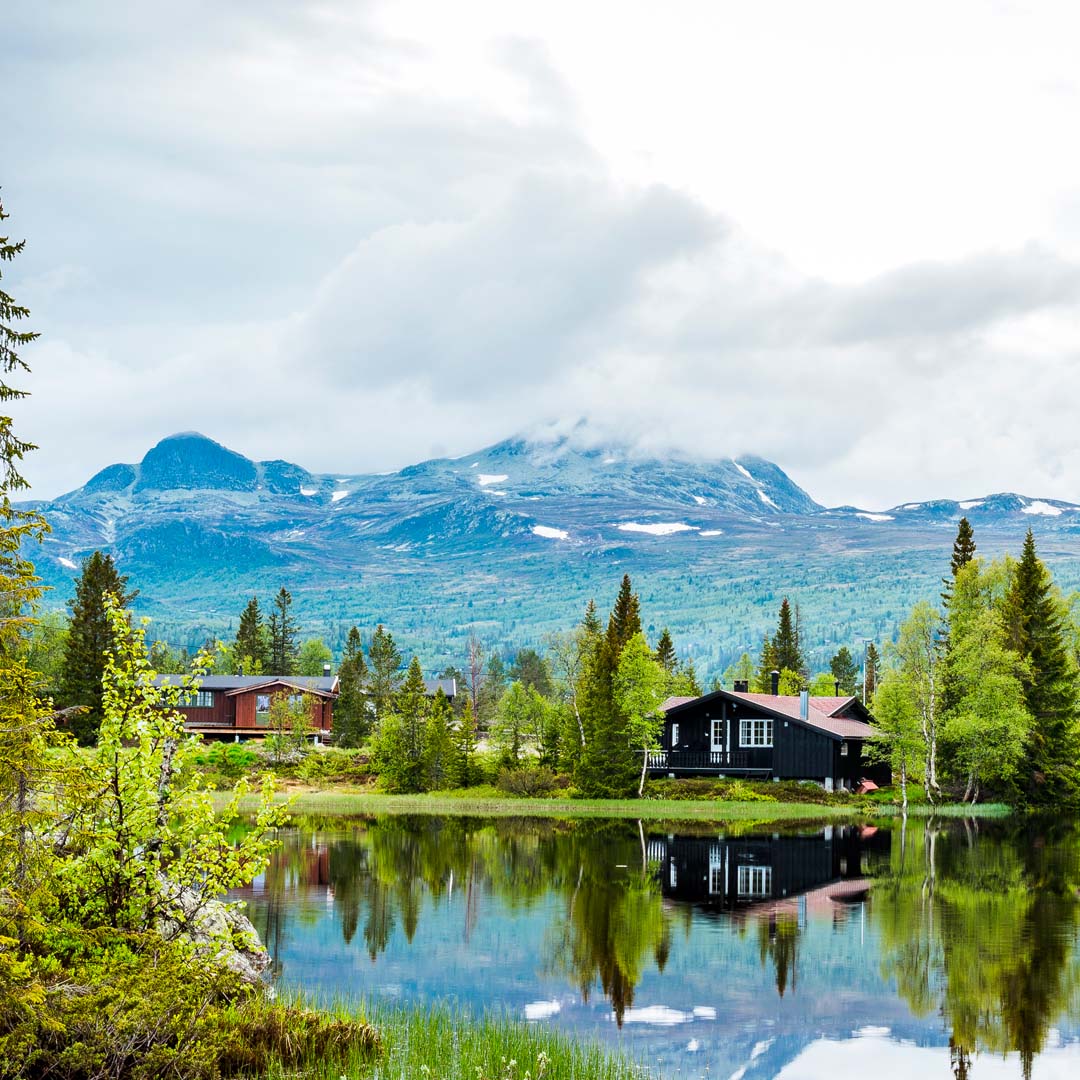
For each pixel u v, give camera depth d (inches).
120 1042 617.9
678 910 1518.2
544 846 2234.3
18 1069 585.9
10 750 624.4
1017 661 3447.3
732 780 3587.6
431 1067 758.5
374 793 3538.4
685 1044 943.0
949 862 2028.8
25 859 635.5
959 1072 889.5
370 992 1067.3
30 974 603.5
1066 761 3454.7
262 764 3786.9
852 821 2923.2
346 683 4623.5
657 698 3518.7
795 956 1251.2
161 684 798.5
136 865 741.9
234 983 696.4
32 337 703.7
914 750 3400.6
